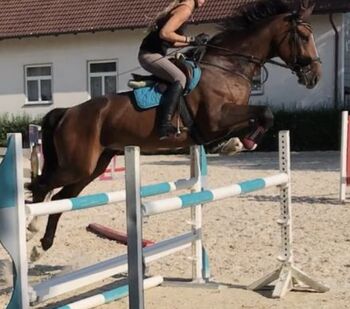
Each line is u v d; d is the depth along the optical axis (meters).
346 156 11.91
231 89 7.16
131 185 4.47
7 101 30.78
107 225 10.56
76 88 29.55
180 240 6.85
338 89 25.31
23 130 29.06
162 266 7.79
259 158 21.56
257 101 26.47
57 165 7.29
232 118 7.01
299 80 7.62
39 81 30.33
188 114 7.06
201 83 7.06
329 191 13.39
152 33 7.19
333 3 24.69
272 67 26.17
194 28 27.22
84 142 7.06
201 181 7.02
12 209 4.62
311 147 24.53
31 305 5.31
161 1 28.78
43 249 7.24
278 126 24.61
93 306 5.82
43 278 7.24
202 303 6.34
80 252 8.76
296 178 15.64
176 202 5.57
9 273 6.78
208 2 27.30
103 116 7.06
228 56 7.31
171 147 7.22
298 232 9.39
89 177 7.49
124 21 28.23
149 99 6.96
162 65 6.97
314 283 6.55
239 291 6.73
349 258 7.84
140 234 4.49
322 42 25.42
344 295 6.43
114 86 29.08
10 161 4.60
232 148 7.18
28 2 31.44
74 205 5.37
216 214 11.00
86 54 29.28
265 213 10.95
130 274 4.50
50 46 29.88
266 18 7.50
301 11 7.42
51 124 7.29
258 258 8.02
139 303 4.48
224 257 8.12
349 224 9.92
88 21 29.02
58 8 30.42
